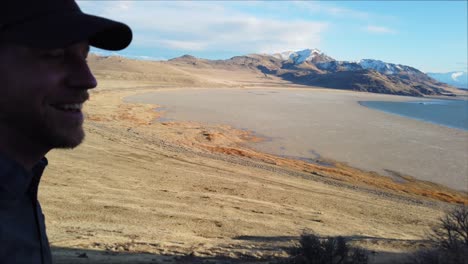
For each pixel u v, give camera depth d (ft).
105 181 63.16
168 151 100.32
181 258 30.89
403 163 125.08
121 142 102.37
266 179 83.25
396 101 563.89
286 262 27.89
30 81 3.64
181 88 439.63
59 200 50.65
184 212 52.49
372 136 169.27
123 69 563.89
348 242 40.52
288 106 293.64
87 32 3.67
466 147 155.74
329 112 263.70
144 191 60.64
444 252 29.50
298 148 138.00
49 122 3.79
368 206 71.56
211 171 83.51
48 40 3.52
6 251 3.66
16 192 3.75
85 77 3.92
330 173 104.99
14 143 3.80
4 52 3.57
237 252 33.78
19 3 3.52
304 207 64.28
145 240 37.58
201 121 185.26
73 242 34.01
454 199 91.91
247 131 164.86
